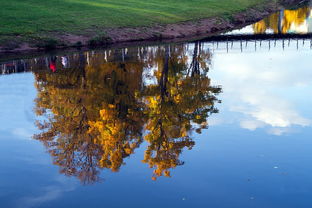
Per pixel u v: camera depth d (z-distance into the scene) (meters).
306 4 105.94
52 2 64.12
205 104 27.33
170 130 23.61
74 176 17.14
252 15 82.81
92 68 38.19
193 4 79.50
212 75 37.59
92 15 60.22
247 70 39.22
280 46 56.84
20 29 49.72
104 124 24.33
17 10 56.91
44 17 55.53
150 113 26.91
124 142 21.92
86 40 51.50
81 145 21.22
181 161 18.22
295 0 107.81
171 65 41.72
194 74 38.31
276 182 15.99
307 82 32.94
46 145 20.70
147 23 61.47
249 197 14.96
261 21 81.25
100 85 32.62
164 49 50.22
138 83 34.38
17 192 15.55
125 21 60.19
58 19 55.72
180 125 24.33
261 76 36.09
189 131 22.20
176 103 28.80
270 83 33.09
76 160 18.95
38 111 25.80
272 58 46.03
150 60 43.34
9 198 15.06
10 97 28.34
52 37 49.53
